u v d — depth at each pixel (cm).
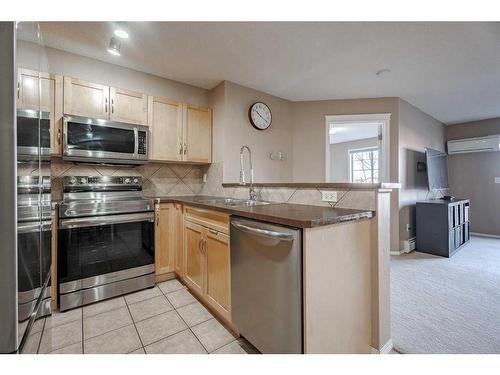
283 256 113
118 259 211
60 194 228
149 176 283
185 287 231
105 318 177
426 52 229
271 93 328
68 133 200
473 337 156
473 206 488
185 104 278
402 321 175
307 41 211
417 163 396
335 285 118
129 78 256
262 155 318
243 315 142
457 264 304
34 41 91
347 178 667
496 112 424
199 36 203
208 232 183
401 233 356
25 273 72
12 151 63
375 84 303
